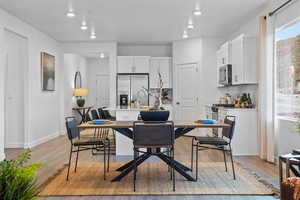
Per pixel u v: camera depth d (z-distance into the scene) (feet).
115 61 25.86
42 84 21.43
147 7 15.90
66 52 25.95
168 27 20.59
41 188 10.78
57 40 25.00
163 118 11.49
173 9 16.29
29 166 4.63
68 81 28.81
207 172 13.06
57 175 12.64
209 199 9.64
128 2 15.02
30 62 19.52
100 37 23.97
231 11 16.74
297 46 12.66
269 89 14.88
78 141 12.51
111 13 16.98
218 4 15.47
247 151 17.04
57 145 20.54
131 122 12.53
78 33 22.34
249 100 18.30
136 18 18.15
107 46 25.82
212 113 20.84
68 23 19.25
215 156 16.74
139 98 26.21
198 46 24.07
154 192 10.34
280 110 14.40
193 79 24.58
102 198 9.78
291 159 8.46
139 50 27.76
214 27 20.65
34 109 20.21
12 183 4.23
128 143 17.42
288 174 8.50
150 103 26.94
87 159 16.06
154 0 14.76
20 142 19.42
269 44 14.84
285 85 13.82
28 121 19.26
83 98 34.96
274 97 14.84
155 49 27.78
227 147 17.39
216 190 10.52
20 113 19.34
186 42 24.99
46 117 22.63
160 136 10.61
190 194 10.13
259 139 16.31
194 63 24.48
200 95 23.95
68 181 11.72
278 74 14.57
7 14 16.47
